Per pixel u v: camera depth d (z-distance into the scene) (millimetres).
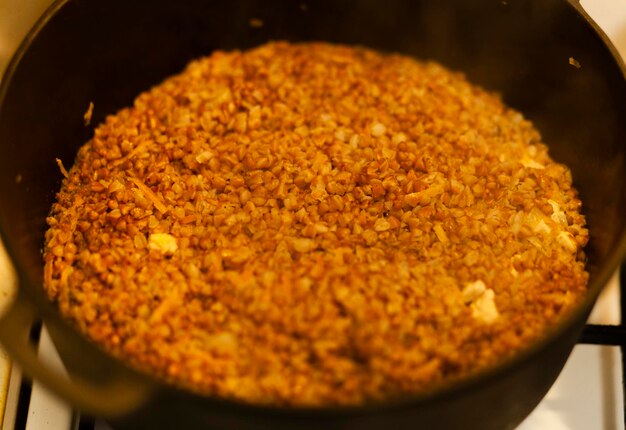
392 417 378
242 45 581
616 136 468
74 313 439
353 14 564
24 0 517
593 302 398
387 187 477
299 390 396
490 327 423
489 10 527
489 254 455
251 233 459
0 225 406
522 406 432
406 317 415
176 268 448
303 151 497
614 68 466
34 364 368
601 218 477
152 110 531
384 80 553
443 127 517
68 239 474
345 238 453
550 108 535
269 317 414
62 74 497
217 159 497
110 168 500
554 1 491
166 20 541
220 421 388
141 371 375
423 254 451
